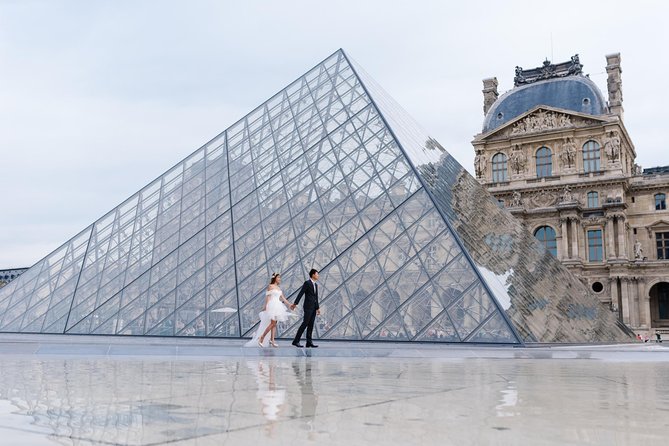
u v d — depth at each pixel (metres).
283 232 34.22
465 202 39.00
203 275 34.19
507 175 120.19
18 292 42.50
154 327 32.53
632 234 113.94
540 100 121.94
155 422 6.02
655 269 107.06
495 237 36.88
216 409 6.98
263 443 4.90
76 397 8.22
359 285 28.59
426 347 23.91
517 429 5.60
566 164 114.12
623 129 115.94
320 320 27.72
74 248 44.09
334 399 7.99
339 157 38.56
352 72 46.84
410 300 27.09
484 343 24.59
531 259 40.22
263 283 31.55
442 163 45.91
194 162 47.41
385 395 8.49
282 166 40.75
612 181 109.44
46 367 14.73
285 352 21.11
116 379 11.20
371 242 30.75
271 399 7.98
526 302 29.66
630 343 43.75
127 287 36.53
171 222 40.94
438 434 5.32
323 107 45.34
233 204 38.94
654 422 6.08
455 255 28.38
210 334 30.34
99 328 34.56
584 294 45.22
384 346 24.45
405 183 33.78
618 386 10.22
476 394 8.67
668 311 114.19
